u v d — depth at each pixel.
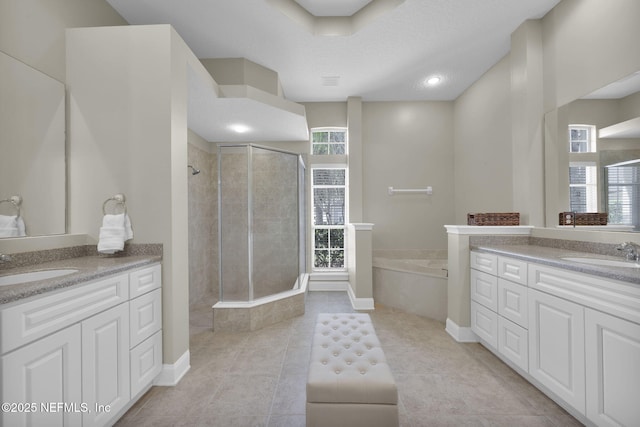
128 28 1.94
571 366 1.50
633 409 1.20
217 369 2.09
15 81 1.61
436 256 4.36
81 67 1.94
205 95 2.69
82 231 1.92
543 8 2.48
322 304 3.68
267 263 3.20
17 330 1.01
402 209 4.41
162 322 1.91
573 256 1.87
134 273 1.64
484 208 3.61
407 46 2.99
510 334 2.02
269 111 3.11
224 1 2.33
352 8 2.69
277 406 1.67
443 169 4.41
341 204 4.51
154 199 1.93
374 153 4.42
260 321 2.87
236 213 3.00
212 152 4.34
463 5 2.42
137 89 1.93
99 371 1.37
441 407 1.66
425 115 4.41
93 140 1.93
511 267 2.02
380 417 1.18
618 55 1.95
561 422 1.54
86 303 1.31
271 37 2.81
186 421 1.54
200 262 3.96
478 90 3.72
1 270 1.48
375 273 3.81
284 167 3.41
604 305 1.32
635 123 1.82
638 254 1.63
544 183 2.59
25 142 1.66
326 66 3.37
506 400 1.72
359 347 1.52
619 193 1.89
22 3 1.67
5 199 1.55
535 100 2.62
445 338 2.65
